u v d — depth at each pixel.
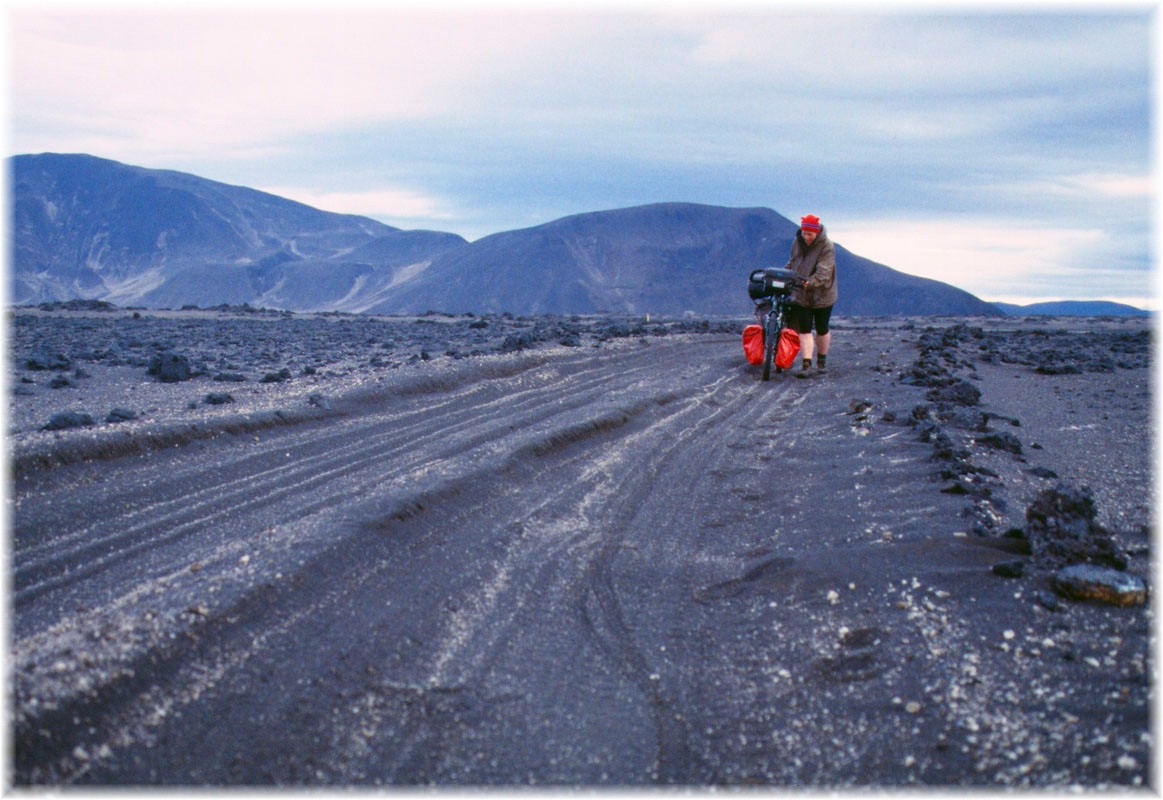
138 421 7.14
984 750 3.05
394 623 4.14
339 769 3.09
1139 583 4.01
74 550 4.78
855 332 23.98
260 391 9.26
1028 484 6.20
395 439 7.58
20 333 17.52
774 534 5.54
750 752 3.23
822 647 3.94
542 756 3.22
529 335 14.74
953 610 4.07
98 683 3.31
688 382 11.67
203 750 3.12
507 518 5.78
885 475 6.49
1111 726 3.06
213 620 3.85
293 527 5.03
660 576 4.95
